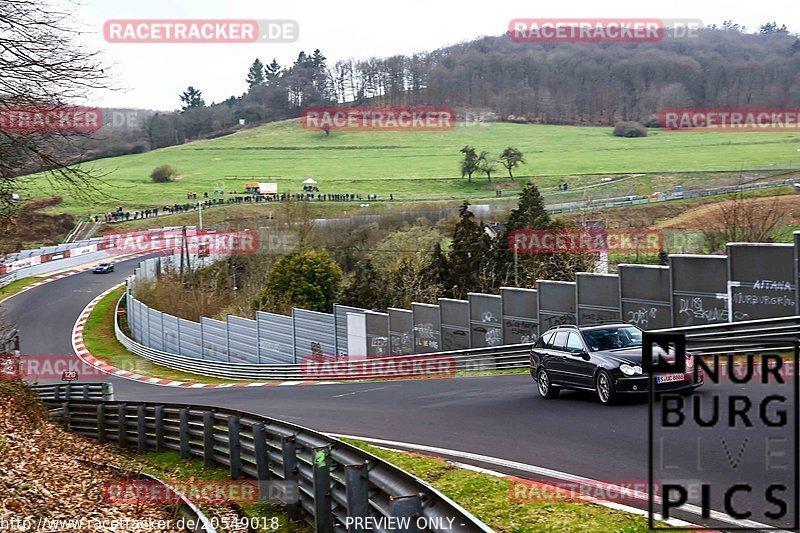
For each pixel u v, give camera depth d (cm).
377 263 5594
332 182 9706
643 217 5153
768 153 8206
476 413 1580
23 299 6881
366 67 13600
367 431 1539
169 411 1573
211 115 14738
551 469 1020
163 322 5184
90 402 1877
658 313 2241
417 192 8606
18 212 1684
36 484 1199
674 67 10294
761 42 10188
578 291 2519
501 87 11675
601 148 9681
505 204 7062
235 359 4397
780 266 1916
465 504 898
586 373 1506
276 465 1089
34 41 1409
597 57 10956
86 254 8481
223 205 8994
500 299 2862
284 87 15162
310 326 3859
